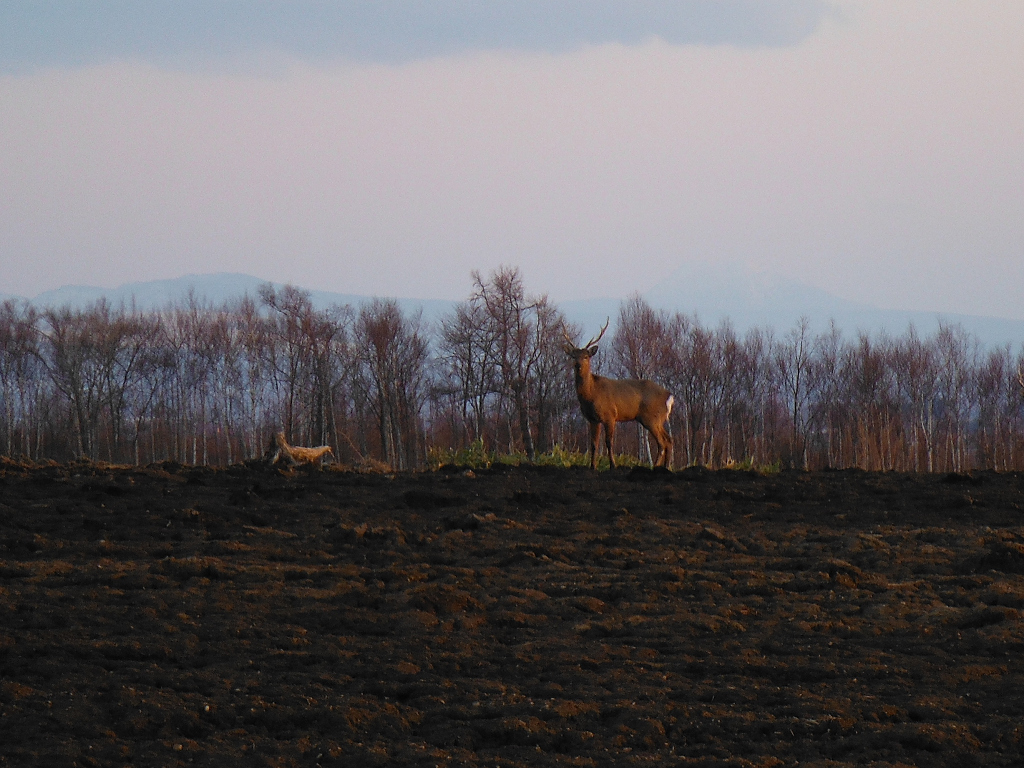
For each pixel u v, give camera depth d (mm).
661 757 18344
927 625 25984
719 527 38000
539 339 121875
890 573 31297
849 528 37625
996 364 175125
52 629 24797
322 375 150250
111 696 20469
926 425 171625
